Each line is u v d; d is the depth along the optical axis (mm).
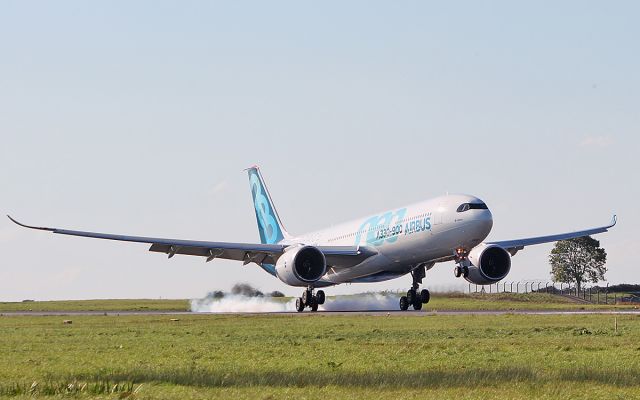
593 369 76375
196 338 127188
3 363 87438
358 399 60531
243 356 94625
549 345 105812
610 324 154875
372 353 97125
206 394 63125
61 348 108125
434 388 66125
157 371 77688
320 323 169000
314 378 70938
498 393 63125
